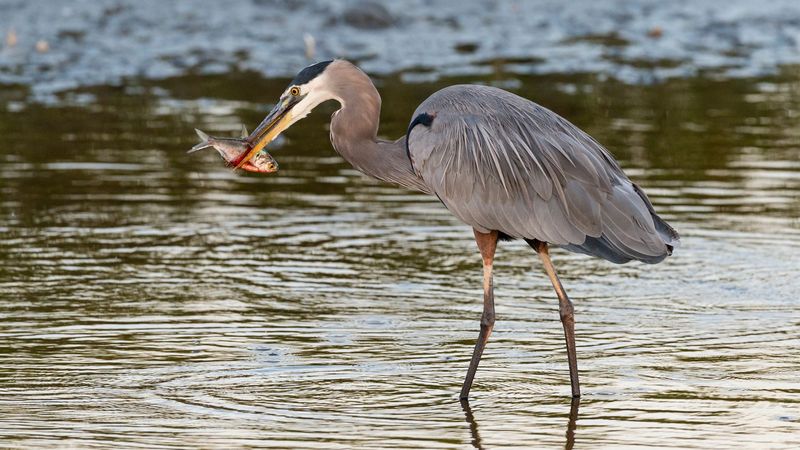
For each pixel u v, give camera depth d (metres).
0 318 12.09
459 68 24.44
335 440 9.27
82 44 25.81
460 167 10.40
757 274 13.70
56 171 17.75
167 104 21.62
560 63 25.16
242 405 10.02
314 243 14.93
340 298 12.95
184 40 26.41
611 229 10.11
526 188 10.26
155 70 24.17
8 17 27.52
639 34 28.11
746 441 9.24
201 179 17.61
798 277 13.57
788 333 11.80
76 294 12.88
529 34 27.77
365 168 11.01
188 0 29.52
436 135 10.57
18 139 19.34
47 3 28.70
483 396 10.29
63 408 9.91
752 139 19.56
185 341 11.58
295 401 10.12
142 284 13.29
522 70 24.44
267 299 12.88
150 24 27.52
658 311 12.54
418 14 29.17
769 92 23.09
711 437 9.33
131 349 11.34
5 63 24.30
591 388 10.45
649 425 9.61
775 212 15.95
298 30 27.48
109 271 13.71
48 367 10.84
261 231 15.36
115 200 16.52
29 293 12.90
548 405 10.08
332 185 17.52
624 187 10.32
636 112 21.36
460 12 29.48
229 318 12.26
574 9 30.22
